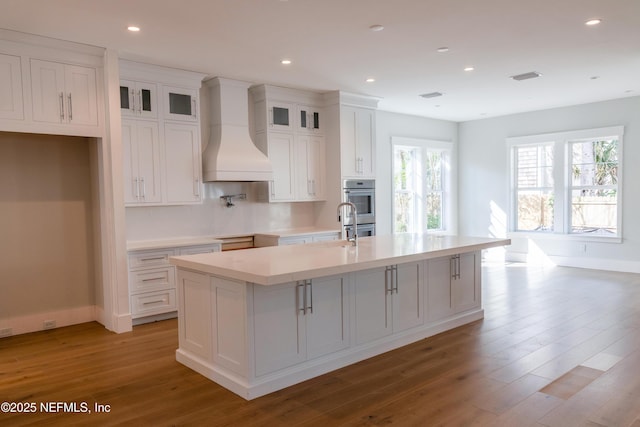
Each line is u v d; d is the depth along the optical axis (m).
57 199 4.79
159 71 4.97
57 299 4.80
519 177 8.59
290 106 6.24
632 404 2.83
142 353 3.91
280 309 3.14
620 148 7.25
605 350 3.78
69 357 3.84
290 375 3.19
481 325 4.57
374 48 4.52
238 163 5.46
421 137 8.64
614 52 4.79
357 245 4.20
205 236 5.79
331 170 6.61
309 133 6.46
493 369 3.42
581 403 2.85
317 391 3.10
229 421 2.71
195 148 5.30
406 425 2.63
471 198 9.20
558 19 3.84
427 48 4.55
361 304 3.66
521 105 7.66
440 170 9.18
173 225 5.52
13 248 4.54
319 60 4.91
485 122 8.92
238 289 3.02
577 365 3.46
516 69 5.38
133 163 4.82
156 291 4.84
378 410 2.81
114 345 4.13
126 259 4.57
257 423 2.68
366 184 6.87
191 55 4.64
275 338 3.12
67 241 4.85
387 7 3.53
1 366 3.67
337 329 3.49
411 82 5.94
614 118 7.29
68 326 4.81
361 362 3.61
